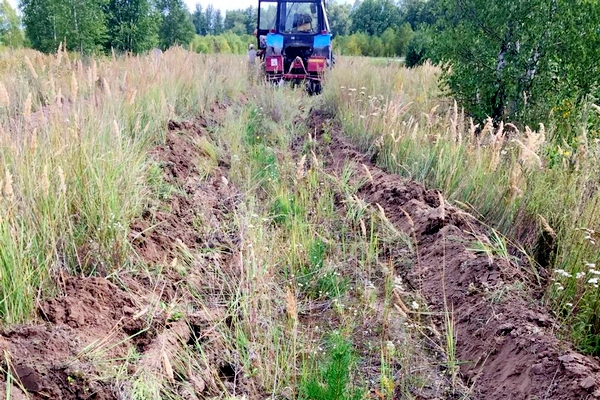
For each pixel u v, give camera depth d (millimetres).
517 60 8312
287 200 6016
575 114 7500
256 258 4574
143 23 20312
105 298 3670
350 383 3477
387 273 4637
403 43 31984
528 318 3756
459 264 4605
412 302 4473
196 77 11156
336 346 3316
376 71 12875
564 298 3861
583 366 3195
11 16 22109
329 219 5988
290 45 14523
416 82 12516
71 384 2824
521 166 5445
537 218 4910
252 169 7355
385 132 7645
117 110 6879
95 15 17188
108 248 4191
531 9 8094
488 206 5566
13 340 2932
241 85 13953
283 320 4180
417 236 5328
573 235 4203
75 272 4008
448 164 6434
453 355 3779
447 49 9062
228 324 4051
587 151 5203
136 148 5977
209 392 3316
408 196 6004
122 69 10781
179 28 28656
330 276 4754
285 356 3631
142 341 3428
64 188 3824
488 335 3824
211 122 9852
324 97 11828
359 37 33438
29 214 3846
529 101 8461
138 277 4188
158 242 4793
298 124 10727
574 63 7992
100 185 4406
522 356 3479
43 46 16531
